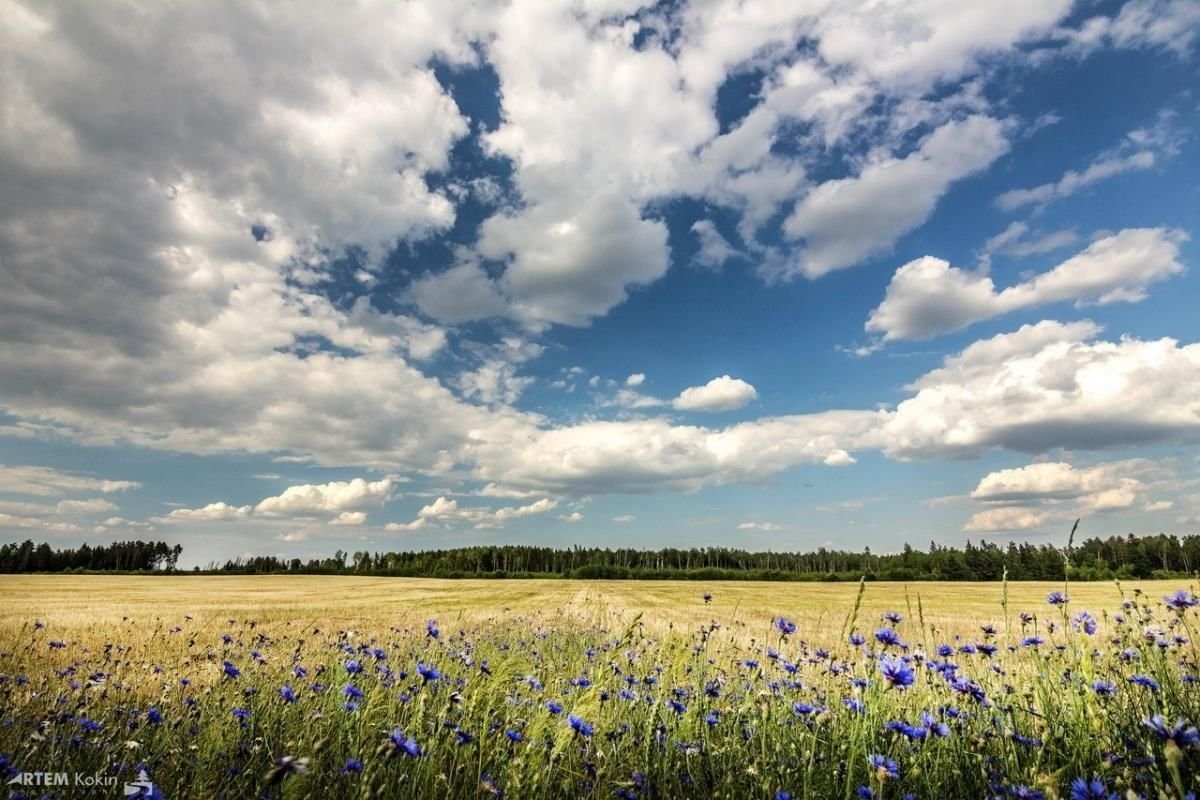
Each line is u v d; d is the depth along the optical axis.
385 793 3.54
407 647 9.21
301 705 5.45
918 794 3.66
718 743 4.64
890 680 3.88
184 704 5.75
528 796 3.56
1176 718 3.72
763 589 58.66
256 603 37.12
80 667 8.23
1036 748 3.82
